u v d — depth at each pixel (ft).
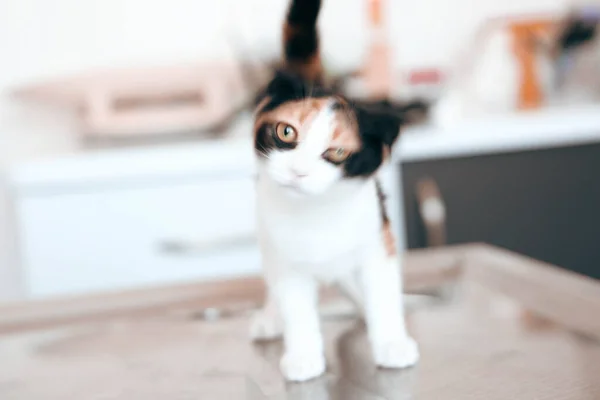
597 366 2.45
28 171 4.89
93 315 3.30
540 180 5.62
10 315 3.32
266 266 2.56
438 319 2.95
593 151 5.68
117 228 5.03
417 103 2.54
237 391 2.46
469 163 5.47
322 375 2.51
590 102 7.16
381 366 2.53
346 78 3.40
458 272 3.53
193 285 3.59
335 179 2.26
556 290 3.13
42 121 6.42
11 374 2.72
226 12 6.59
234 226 5.16
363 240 2.44
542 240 5.69
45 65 6.41
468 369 2.48
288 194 2.29
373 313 2.57
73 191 4.95
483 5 7.14
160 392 2.50
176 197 5.07
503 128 5.50
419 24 7.01
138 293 3.52
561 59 7.13
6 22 6.31
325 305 3.17
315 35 2.33
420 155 5.36
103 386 2.58
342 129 2.24
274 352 2.76
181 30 6.60
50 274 4.98
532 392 2.30
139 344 2.94
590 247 5.78
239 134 5.83
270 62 2.44
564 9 7.30
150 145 5.71
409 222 5.44
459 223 5.52
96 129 5.77
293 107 2.26
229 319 3.17
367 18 6.47
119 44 6.53
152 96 5.85
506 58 7.22
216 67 5.85
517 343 2.66
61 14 6.40
